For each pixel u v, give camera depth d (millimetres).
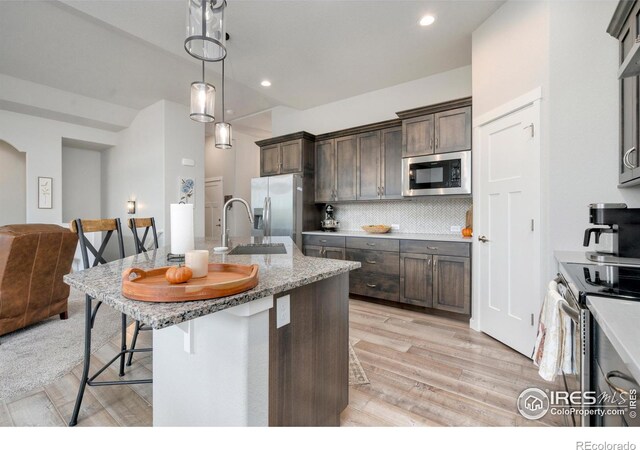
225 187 7332
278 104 5566
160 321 714
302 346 1261
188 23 1845
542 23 2182
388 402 1792
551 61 2137
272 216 4441
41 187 5602
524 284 2346
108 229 2020
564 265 1579
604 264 1600
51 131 5711
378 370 2154
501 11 2570
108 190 6969
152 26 2861
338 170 4414
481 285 2832
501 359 2312
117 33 3574
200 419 1166
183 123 5789
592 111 2053
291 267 1409
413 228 4074
